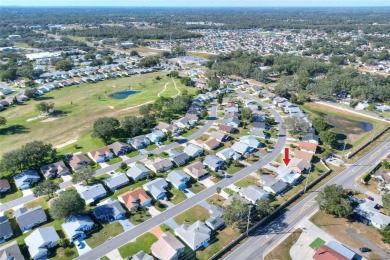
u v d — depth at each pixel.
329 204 89.81
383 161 119.44
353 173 115.44
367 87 198.00
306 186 104.19
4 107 181.00
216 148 132.25
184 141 139.00
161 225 87.06
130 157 124.00
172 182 105.75
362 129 157.12
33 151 111.69
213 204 96.31
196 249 78.69
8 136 142.88
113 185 102.50
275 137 144.12
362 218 89.88
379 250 79.31
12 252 73.88
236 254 77.94
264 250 79.25
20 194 100.12
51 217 89.12
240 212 84.00
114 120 142.50
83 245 79.25
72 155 120.44
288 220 90.12
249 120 159.88
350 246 80.50
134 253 77.12
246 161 122.19
